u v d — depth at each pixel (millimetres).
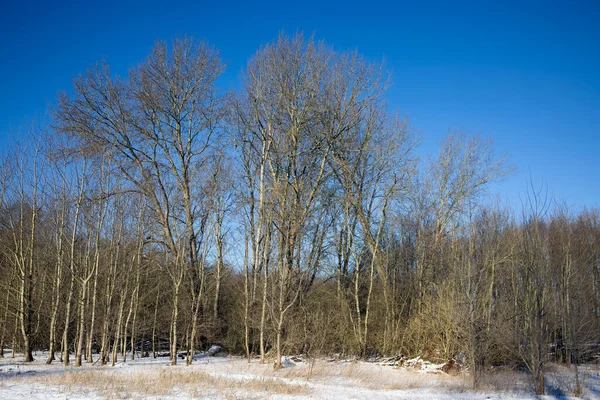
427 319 28141
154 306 34125
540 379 19203
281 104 32688
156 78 33531
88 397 14844
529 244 19922
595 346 27172
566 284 21047
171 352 30984
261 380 19766
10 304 28484
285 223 27125
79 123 31500
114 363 26422
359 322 31000
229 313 34781
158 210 32469
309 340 28672
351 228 33188
